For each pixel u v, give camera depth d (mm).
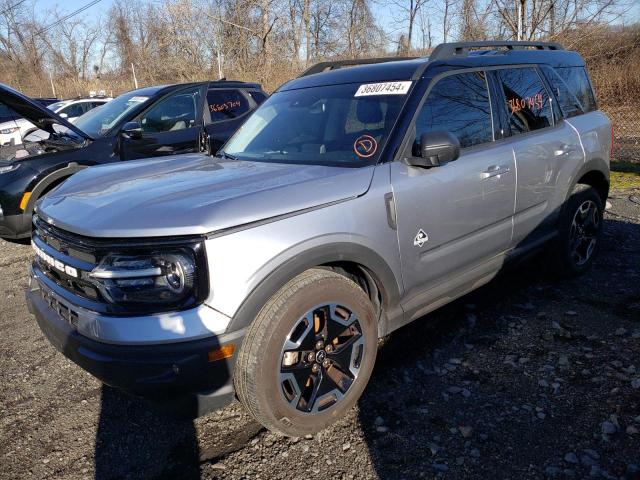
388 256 2908
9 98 5477
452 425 2775
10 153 6781
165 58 25969
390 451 2621
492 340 3590
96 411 3092
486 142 3566
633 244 5324
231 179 2850
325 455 2627
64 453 2766
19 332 4129
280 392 2537
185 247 2285
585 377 3111
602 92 12656
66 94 35062
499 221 3619
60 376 3480
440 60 3500
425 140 2906
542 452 2553
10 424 3012
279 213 2496
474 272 3557
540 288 4383
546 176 3967
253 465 2596
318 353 2680
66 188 3131
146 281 2293
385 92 3371
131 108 6785
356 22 23797
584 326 3707
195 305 2301
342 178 2801
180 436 2844
